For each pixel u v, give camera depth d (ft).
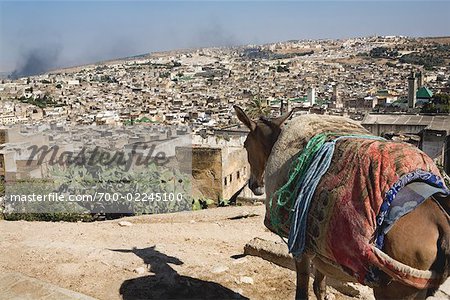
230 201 50.85
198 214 34.91
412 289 10.00
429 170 10.46
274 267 20.11
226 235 26.89
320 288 15.31
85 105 370.73
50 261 20.10
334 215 10.83
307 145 12.34
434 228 9.78
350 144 11.44
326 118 13.51
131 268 19.39
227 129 116.78
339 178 11.02
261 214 33.78
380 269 10.16
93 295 17.31
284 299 17.53
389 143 11.09
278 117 15.53
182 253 21.56
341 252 10.72
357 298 17.46
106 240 24.67
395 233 9.98
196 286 18.01
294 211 11.82
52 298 14.57
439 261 9.73
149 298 17.15
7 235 24.94
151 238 25.39
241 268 19.98
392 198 10.11
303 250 11.86
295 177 12.30
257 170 15.74
